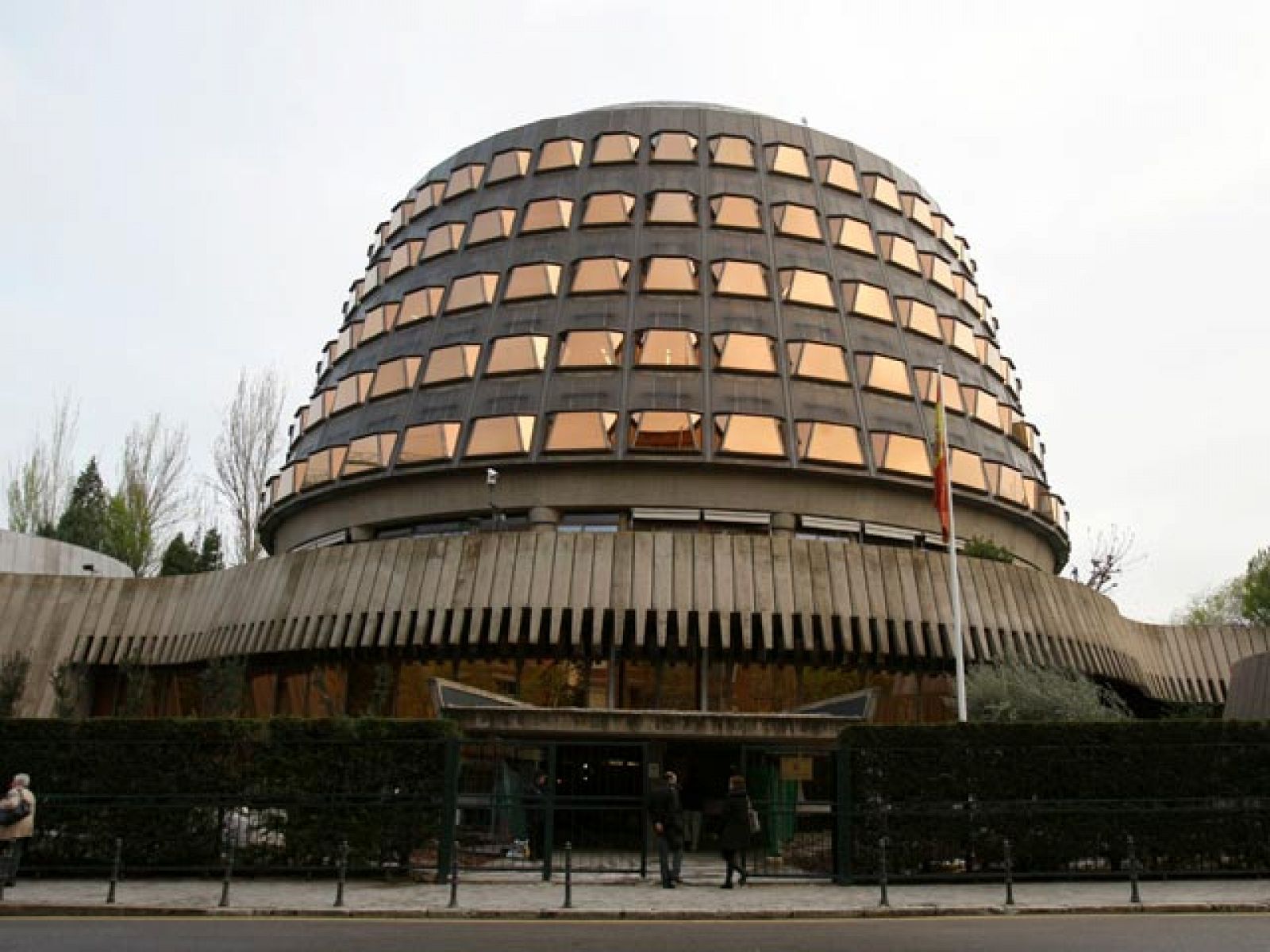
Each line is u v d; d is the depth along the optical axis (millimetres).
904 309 48094
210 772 21375
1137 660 45000
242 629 39688
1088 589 42375
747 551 36250
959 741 21484
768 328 44062
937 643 35906
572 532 36281
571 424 40656
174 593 43812
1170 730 21578
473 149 54688
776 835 22031
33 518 61812
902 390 44719
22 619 43531
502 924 15836
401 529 43781
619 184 48812
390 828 20906
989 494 44344
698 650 35969
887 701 36875
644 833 21578
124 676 43156
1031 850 20859
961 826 20906
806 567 36344
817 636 36219
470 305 46188
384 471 42656
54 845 21000
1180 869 20938
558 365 42719
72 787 21312
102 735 21594
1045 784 21312
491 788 23125
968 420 46938
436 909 16797
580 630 34812
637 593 35344
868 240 49750
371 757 21344
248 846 20938
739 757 30844
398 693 36594
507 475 41125
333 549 38406
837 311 45938
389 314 49188
